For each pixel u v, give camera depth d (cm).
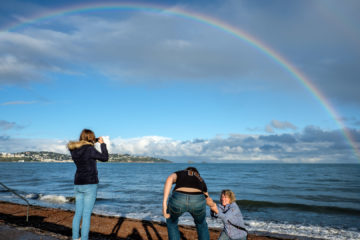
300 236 792
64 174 4647
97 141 445
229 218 423
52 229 746
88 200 413
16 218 878
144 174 5750
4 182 2697
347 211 1286
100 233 724
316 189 2439
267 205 1438
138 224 838
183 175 366
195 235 725
